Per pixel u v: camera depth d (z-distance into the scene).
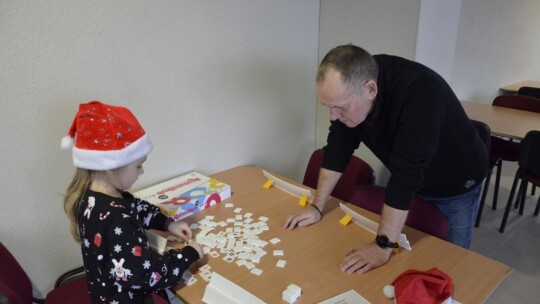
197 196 1.53
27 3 1.18
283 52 2.07
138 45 1.46
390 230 1.15
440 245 1.25
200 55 1.68
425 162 1.09
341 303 0.98
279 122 2.21
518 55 4.77
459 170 1.41
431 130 1.07
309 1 2.11
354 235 1.33
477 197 1.55
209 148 1.87
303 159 2.48
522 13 4.50
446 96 1.18
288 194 1.67
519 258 2.38
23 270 1.27
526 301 2.01
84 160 0.98
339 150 1.44
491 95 4.47
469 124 1.37
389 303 0.99
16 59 1.19
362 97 1.10
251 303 0.98
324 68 1.07
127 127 1.02
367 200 1.54
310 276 1.11
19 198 1.31
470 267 1.13
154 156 1.65
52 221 1.40
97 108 1.01
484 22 3.81
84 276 1.50
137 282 0.96
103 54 1.38
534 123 2.56
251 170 1.97
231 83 1.86
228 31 1.76
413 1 1.78
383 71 1.17
